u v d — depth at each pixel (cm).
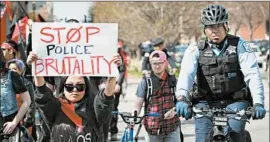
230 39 668
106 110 598
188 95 661
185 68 668
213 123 636
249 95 685
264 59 4316
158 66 832
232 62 664
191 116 640
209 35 662
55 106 604
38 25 612
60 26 613
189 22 4353
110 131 1275
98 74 610
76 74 611
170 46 4178
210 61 666
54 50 612
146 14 4228
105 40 613
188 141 1311
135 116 769
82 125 601
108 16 5141
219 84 670
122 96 2322
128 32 4931
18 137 776
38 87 602
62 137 599
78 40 613
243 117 621
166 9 4109
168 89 837
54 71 611
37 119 1001
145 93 841
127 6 4622
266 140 1323
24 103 784
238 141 650
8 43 1111
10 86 781
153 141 848
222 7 662
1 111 778
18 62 980
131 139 767
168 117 830
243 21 5744
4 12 1596
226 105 678
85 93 612
